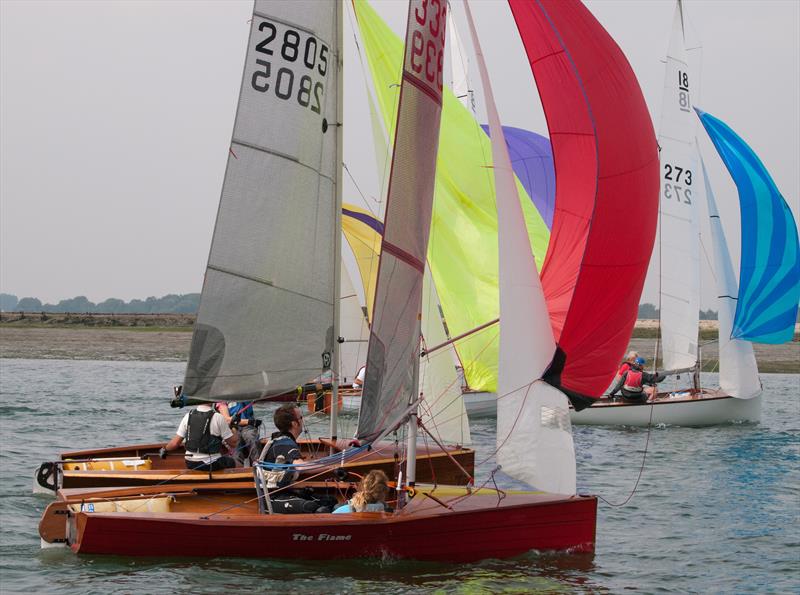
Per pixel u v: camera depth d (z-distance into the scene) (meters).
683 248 41.12
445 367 21.33
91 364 77.12
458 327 26.41
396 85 22.92
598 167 16.50
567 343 16.03
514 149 34.22
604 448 30.95
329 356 18.02
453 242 26.02
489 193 26.11
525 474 15.54
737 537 18.28
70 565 14.27
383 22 24.70
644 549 17.14
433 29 14.86
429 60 14.84
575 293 16.17
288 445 15.41
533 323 15.66
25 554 14.92
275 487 15.23
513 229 15.70
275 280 17.33
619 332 16.50
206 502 16.22
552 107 17.25
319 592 13.23
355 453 14.70
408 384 15.15
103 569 14.07
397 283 14.70
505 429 15.62
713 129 39.56
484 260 26.05
